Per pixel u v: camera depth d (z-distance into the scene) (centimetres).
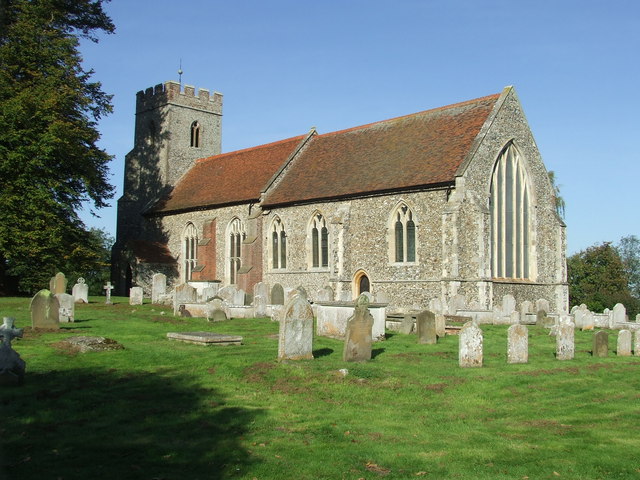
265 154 4956
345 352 1705
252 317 2977
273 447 1044
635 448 1094
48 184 3762
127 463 938
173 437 1065
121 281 5159
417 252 3538
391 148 4025
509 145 3766
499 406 1368
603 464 1012
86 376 1438
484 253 3344
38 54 3822
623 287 5881
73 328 2223
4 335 1385
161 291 3688
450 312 3167
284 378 1488
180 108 5641
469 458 1031
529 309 3353
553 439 1142
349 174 4053
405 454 1040
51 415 1155
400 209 3656
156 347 1814
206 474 909
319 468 958
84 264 4138
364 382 1485
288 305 1672
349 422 1209
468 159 3438
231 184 4875
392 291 3644
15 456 953
